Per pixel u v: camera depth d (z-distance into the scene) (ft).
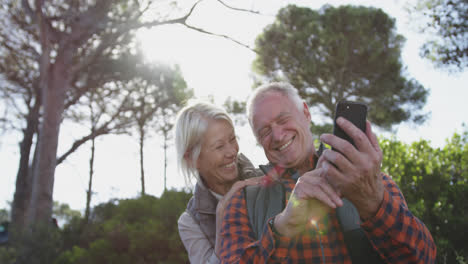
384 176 3.17
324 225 2.93
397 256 2.28
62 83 21.21
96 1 20.20
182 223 5.66
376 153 1.98
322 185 2.12
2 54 27.04
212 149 5.09
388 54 49.67
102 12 20.35
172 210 15.69
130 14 21.59
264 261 2.43
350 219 2.90
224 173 5.24
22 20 24.14
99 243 15.84
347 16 48.83
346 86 52.21
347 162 1.96
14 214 25.79
